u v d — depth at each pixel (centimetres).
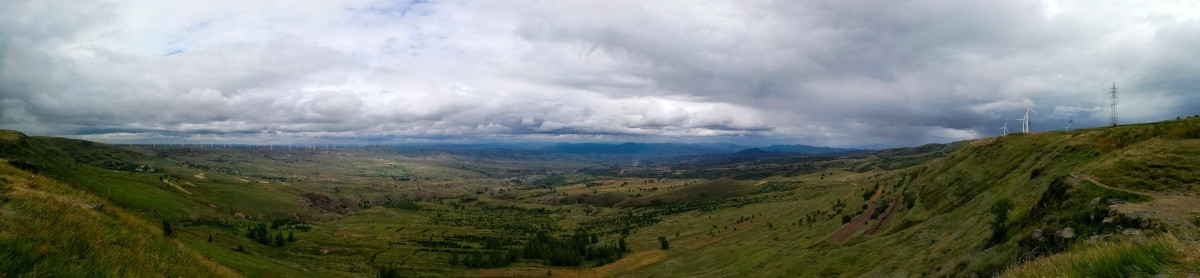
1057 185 3625
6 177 2909
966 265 3725
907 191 12638
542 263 18712
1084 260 1152
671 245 18812
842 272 7106
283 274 10619
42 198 1667
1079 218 2794
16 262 1002
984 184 8800
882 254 6888
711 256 13212
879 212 11656
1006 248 3347
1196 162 3181
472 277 16438
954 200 9012
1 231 1115
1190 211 2311
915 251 6069
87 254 1281
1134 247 1082
